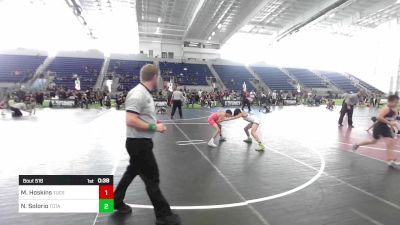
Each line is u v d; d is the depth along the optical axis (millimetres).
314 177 4953
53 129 10156
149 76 2939
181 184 4500
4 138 8227
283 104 30438
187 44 41469
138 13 29734
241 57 44031
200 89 33562
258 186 4449
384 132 5898
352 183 4652
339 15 30812
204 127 11297
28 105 17359
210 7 26562
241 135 9555
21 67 30469
